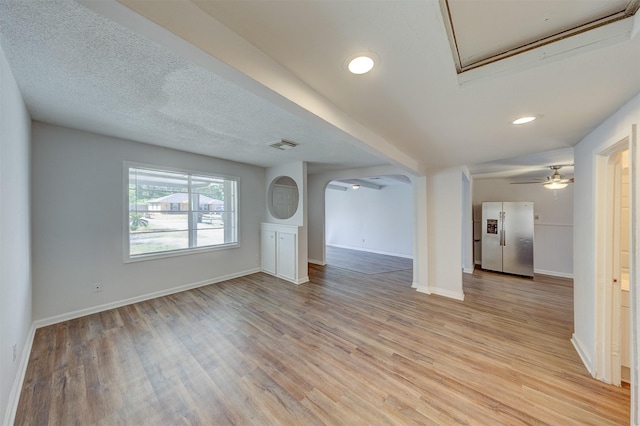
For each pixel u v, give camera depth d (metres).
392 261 6.52
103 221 3.06
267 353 2.23
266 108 2.14
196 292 3.83
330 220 9.34
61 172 2.74
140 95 1.91
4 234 1.47
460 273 3.74
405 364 2.09
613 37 0.97
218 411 1.58
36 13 1.10
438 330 2.70
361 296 3.77
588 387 1.83
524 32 1.03
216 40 0.93
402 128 2.09
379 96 1.52
